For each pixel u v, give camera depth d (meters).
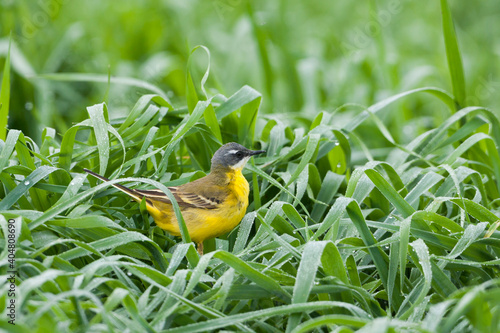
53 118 15.77
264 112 15.97
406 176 10.88
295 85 16.92
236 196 9.63
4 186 9.11
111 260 7.18
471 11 22.58
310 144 9.52
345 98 17.23
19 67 15.19
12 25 16.95
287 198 10.08
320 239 9.49
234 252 8.61
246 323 7.35
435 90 11.87
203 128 10.65
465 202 8.54
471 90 17.75
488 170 11.64
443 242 8.17
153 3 20.19
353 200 8.09
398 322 6.32
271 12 20.33
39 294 6.28
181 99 17.17
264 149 11.62
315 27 21.31
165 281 7.04
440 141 11.80
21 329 5.32
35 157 10.12
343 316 6.08
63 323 6.02
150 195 9.02
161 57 18.17
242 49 18.27
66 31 17.75
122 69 17.62
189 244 7.58
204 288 7.38
